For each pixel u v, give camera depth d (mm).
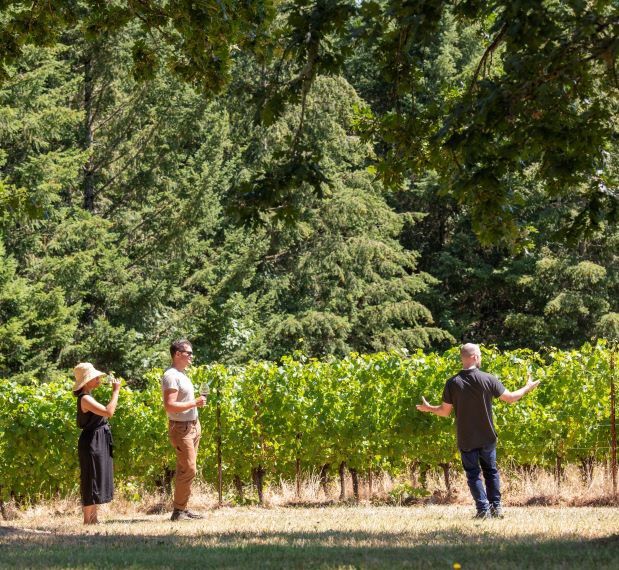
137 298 24016
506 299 32062
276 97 6969
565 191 7035
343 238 28391
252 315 25812
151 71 10516
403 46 6902
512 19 5699
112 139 25375
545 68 5961
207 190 24516
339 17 6484
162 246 24719
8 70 21031
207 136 25562
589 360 11188
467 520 8148
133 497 11391
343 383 11539
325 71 6734
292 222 7008
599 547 6043
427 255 33062
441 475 12047
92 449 9039
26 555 6281
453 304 32750
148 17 10172
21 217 18594
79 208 23250
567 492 10930
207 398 11547
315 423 11469
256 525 8492
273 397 11547
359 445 11375
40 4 10086
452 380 8438
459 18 6652
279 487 12094
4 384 11445
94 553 6328
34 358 21359
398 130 7539
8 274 20656
